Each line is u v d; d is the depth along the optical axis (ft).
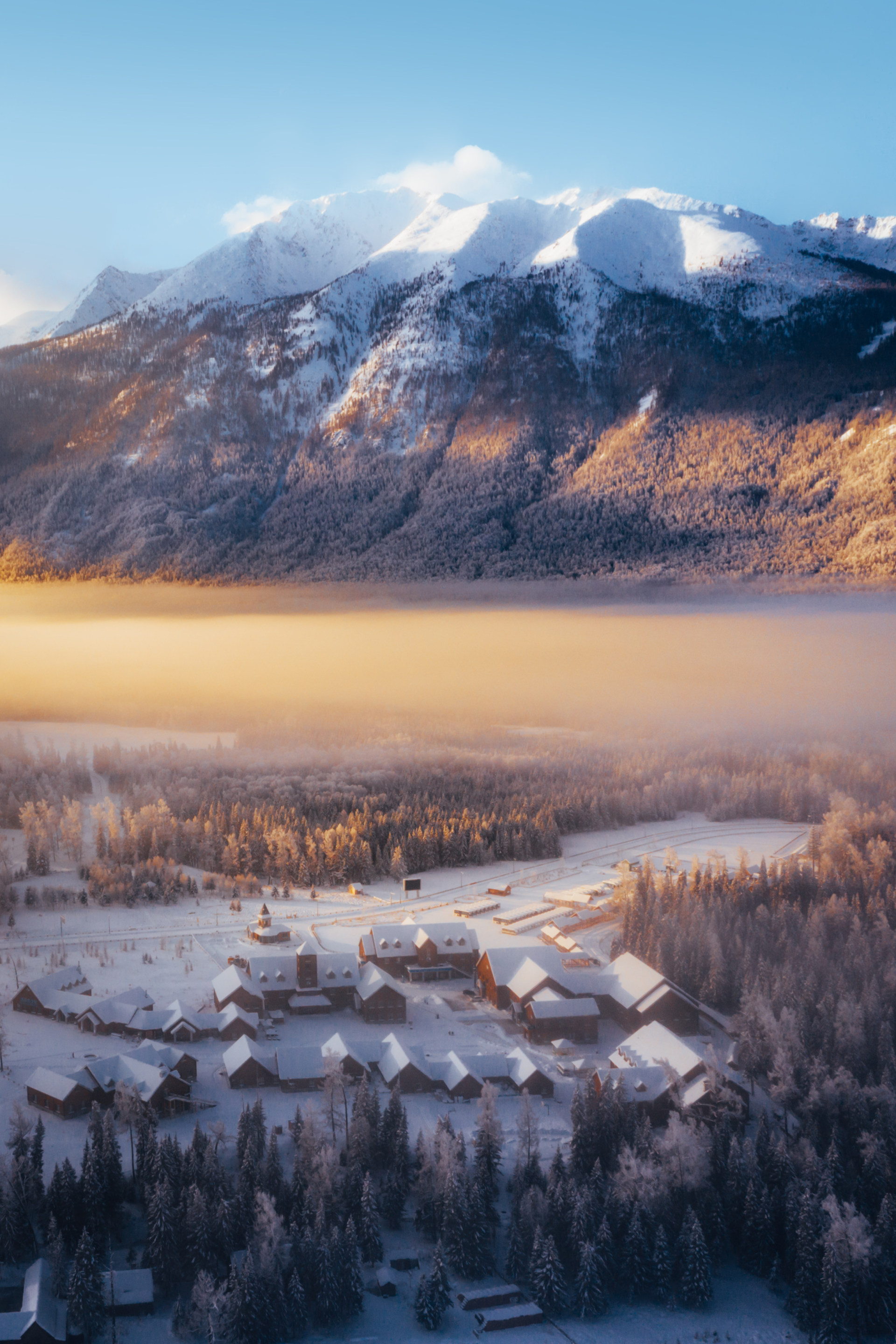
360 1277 342.03
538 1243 347.77
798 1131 411.34
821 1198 371.56
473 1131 418.92
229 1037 495.41
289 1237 351.67
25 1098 435.94
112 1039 492.54
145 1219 366.43
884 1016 491.31
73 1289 317.63
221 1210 346.74
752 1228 365.81
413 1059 460.14
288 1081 450.71
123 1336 318.24
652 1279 353.10
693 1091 424.87
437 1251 347.15
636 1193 366.43
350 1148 387.55
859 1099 419.95
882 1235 350.43
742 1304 350.84
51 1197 350.43
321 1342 325.42
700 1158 377.30
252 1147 371.56
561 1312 343.05
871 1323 338.75
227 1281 327.67
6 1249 339.98
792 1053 450.30
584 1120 398.83
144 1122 386.52
